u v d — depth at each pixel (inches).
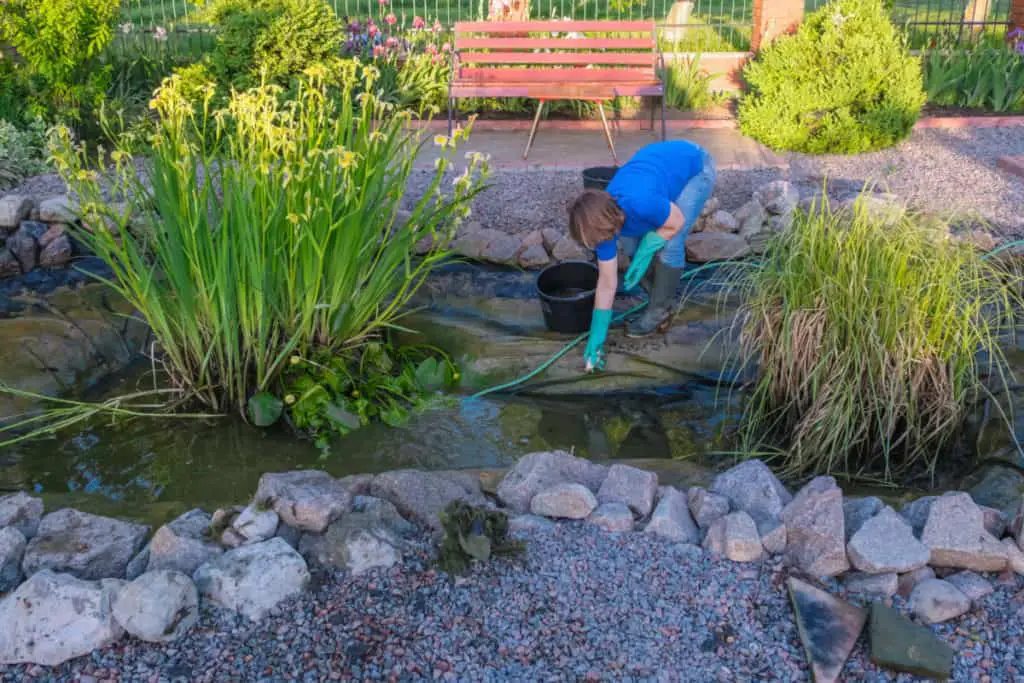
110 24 296.0
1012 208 214.7
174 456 139.7
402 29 382.6
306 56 295.0
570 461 118.6
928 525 102.6
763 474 114.5
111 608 93.3
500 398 156.3
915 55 355.3
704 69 346.6
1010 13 378.3
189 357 152.4
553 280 181.2
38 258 208.5
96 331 179.2
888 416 132.9
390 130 161.3
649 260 151.6
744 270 175.2
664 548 104.5
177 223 143.2
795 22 334.3
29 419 150.1
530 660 89.7
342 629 93.7
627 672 88.1
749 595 97.8
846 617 93.2
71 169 149.1
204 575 97.7
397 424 148.3
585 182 205.2
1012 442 139.5
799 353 139.8
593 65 324.5
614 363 164.1
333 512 106.6
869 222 149.9
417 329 180.2
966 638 91.8
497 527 103.1
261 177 140.4
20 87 288.5
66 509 110.2
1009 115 308.3
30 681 88.5
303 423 146.6
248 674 88.4
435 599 97.5
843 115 265.0
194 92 282.8
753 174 246.1
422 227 159.0
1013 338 163.5
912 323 135.2
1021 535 100.3
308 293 145.3
